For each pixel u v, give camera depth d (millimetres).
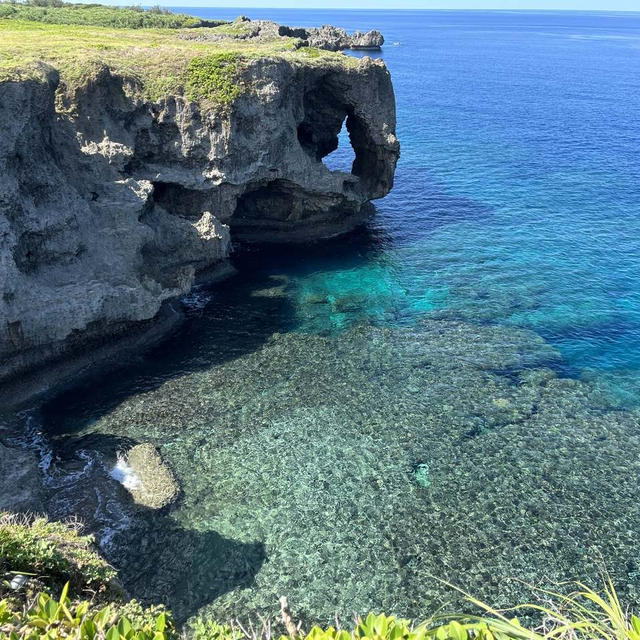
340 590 24500
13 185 34469
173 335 42281
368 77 58625
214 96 49031
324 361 39469
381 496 28953
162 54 50844
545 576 25156
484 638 8180
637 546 26578
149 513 27453
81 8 110125
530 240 59406
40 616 9734
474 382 37312
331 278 51344
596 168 83812
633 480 30047
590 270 52531
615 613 8078
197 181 49562
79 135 43812
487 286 49625
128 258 41969
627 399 35750
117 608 15328
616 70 191750
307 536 26797
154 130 48500
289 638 9117
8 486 27016
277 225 60125
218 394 36031
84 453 31000
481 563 25703
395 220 65062
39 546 16625
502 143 96875
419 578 25016
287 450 31719
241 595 24156
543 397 35938
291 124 54781
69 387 36188
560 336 42156
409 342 41594
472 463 30984
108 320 38719
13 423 32906
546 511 28234
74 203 39469
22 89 35812
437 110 120938
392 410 34844
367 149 64000
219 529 27016
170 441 32156
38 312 34688
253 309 46000
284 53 58469
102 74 44938
